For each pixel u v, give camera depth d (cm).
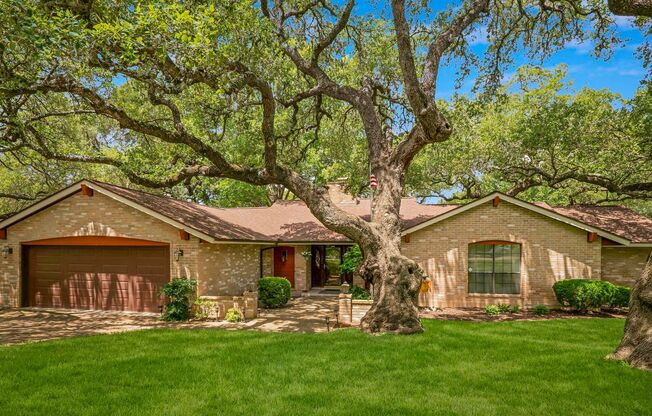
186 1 1016
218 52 978
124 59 922
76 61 979
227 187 3070
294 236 1933
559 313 1514
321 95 1797
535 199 3653
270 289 1666
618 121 1855
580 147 1961
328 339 1026
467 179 2905
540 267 1609
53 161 2197
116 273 1558
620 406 607
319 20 1642
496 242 1639
